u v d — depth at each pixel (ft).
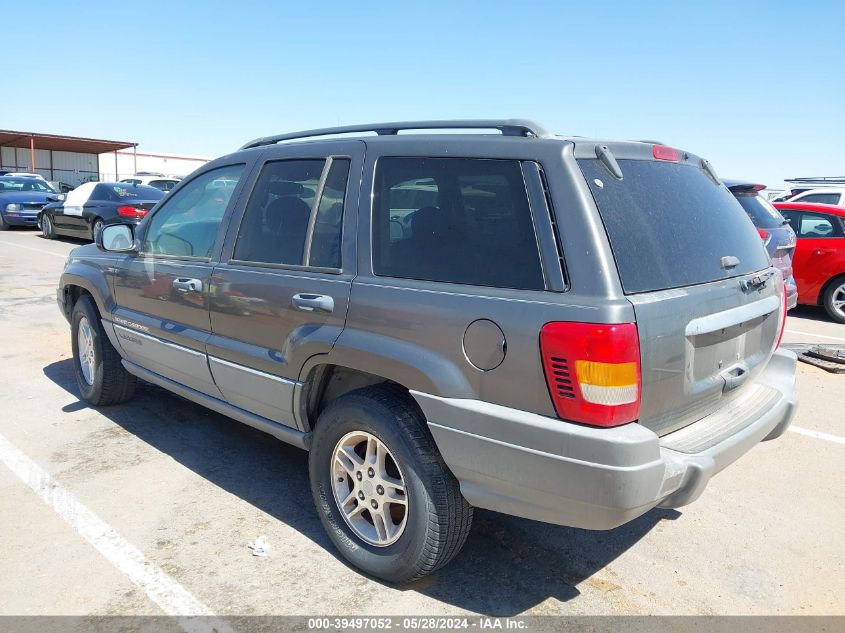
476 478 9.09
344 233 10.77
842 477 14.47
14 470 13.92
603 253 8.34
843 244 30.99
